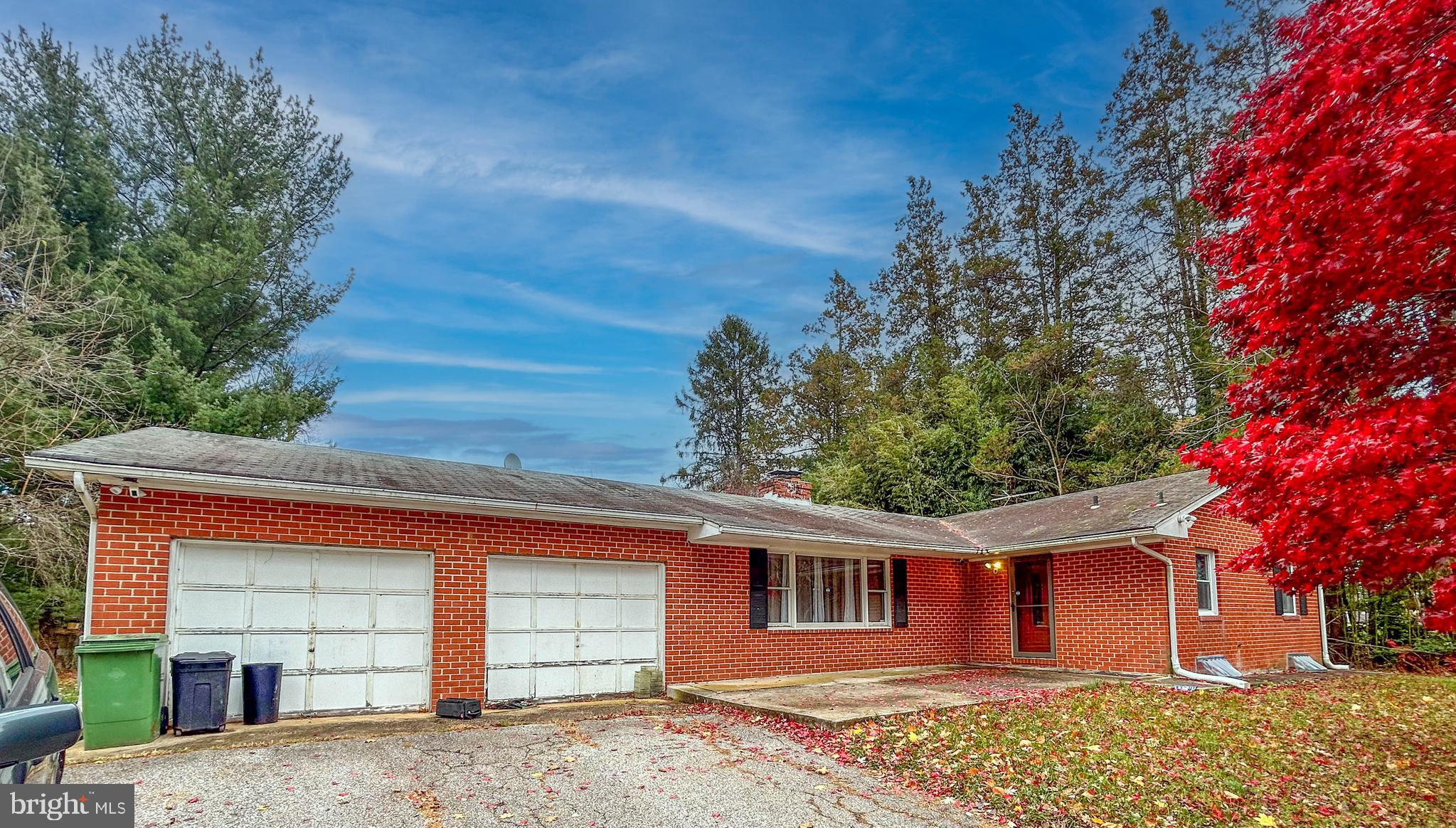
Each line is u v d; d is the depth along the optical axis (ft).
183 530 28.30
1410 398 15.70
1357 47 16.37
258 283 63.67
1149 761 24.07
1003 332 102.47
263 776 20.86
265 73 67.77
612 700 36.86
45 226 49.08
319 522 30.94
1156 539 43.32
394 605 32.42
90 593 26.61
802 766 23.75
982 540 53.16
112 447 28.84
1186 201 81.35
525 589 35.81
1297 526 17.71
